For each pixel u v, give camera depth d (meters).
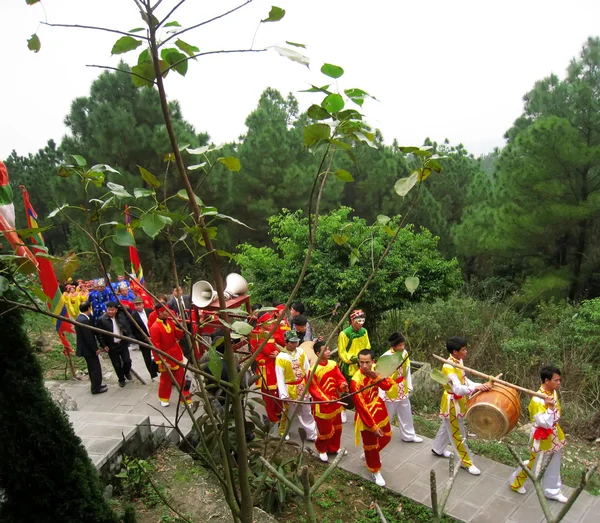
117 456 5.01
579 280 13.30
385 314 11.18
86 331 7.23
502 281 15.43
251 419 5.13
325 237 9.29
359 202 18.38
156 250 15.86
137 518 4.52
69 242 16.14
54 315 1.66
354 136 1.82
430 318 10.76
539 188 12.38
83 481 2.96
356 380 5.49
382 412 5.51
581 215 11.97
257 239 17.75
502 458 6.30
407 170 18.41
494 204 14.67
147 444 5.53
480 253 15.30
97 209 1.90
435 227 16.44
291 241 9.63
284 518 4.96
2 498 3.05
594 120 12.12
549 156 12.15
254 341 3.01
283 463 5.16
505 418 5.20
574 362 8.66
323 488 5.47
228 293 5.33
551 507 5.18
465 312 11.22
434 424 7.29
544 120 12.20
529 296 12.82
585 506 5.25
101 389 7.43
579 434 7.30
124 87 14.55
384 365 1.89
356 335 7.31
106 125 13.44
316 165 16.83
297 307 7.54
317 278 9.09
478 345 9.84
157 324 6.56
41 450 2.83
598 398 7.99
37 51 1.63
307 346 6.81
